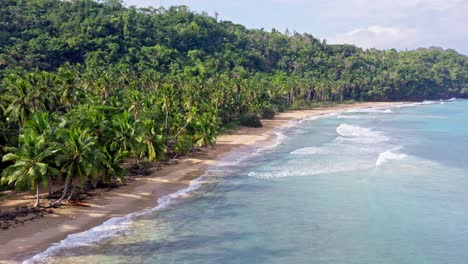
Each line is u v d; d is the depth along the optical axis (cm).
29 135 3941
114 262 3048
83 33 16200
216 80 13762
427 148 7775
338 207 4338
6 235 3384
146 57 16462
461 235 3631
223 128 9581
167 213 4122
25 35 15188
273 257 3209
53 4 18550
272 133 9662
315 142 8375
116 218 3931
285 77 19900
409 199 4600
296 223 3909
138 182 5116
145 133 5584
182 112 8181
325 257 3222
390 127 11162
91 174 4100
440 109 18250
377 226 3828
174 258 3156
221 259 3169
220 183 5216
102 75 10906
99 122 5084
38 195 4000
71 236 3469
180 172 5691
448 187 5066
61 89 6925
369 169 5941
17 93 5303
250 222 3922
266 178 5456
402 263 3120
